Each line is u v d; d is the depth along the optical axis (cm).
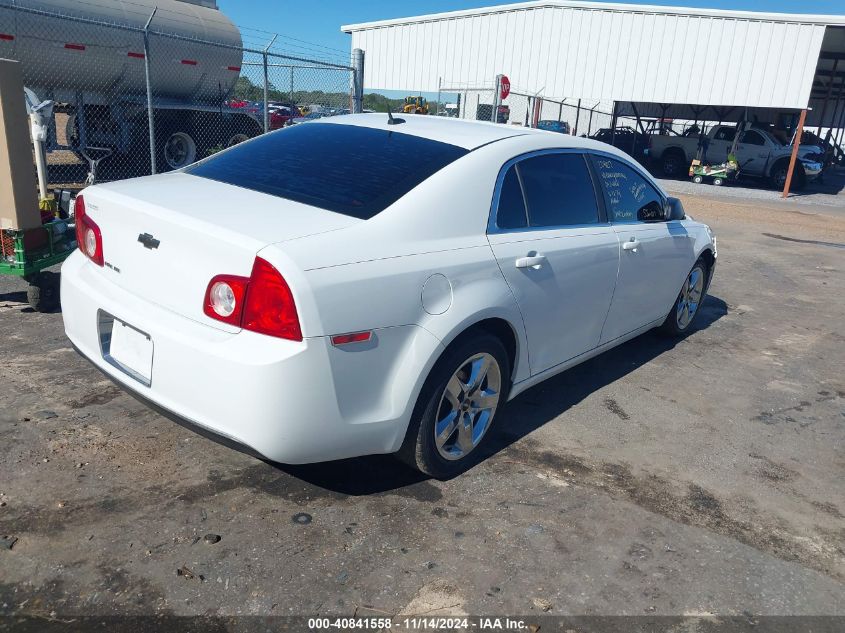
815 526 310
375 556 262
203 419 251
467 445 327
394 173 308
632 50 2119
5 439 321
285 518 282
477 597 244
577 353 405
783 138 2438
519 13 2292
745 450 380
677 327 564
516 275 326
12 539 254
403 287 269
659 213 482
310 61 1124
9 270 480
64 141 1634
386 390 272
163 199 285
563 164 385
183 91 1371
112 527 266
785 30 1912
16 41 1056
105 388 384
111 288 291
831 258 1051
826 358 557
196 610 228
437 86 2548
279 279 236
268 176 318
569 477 334
